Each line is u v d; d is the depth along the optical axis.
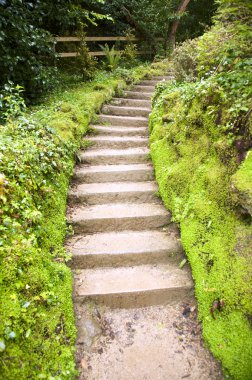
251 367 1.93
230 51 3.16
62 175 3.57
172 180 3.51
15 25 4.86
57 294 2.29
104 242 3.07
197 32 12.53
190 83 4.98
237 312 2.15
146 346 2.23
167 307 2.56
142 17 10.16
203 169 3.14
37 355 1.87
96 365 2.10
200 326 2.36
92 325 2.37
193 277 2.60
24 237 2.33
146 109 6.06
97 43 10.41
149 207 3.57
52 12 7.18
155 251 2.92
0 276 1.97
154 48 10.79
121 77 7.73
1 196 2.30
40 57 6.32
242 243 2.39
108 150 4.73
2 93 4.70
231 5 3.18
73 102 5.62
